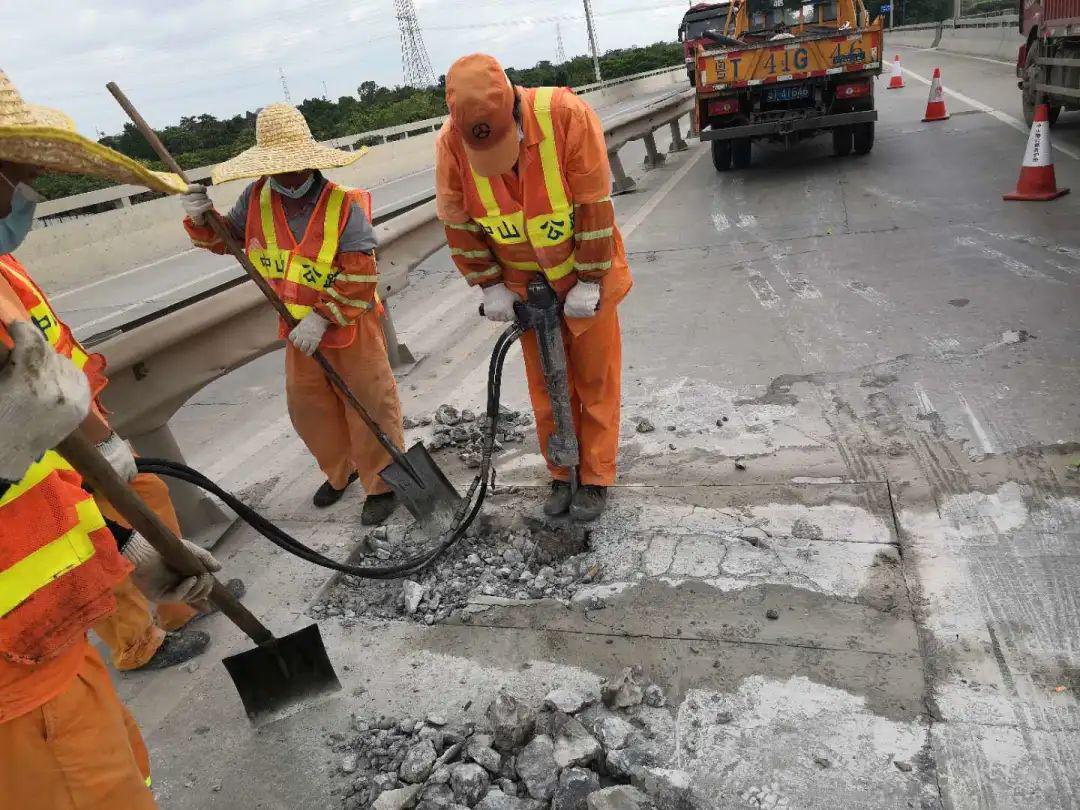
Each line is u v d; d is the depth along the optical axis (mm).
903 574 2721
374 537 3389
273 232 3107
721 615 2656
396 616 2916
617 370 3199
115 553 1600
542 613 2807
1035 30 10664
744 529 3072
